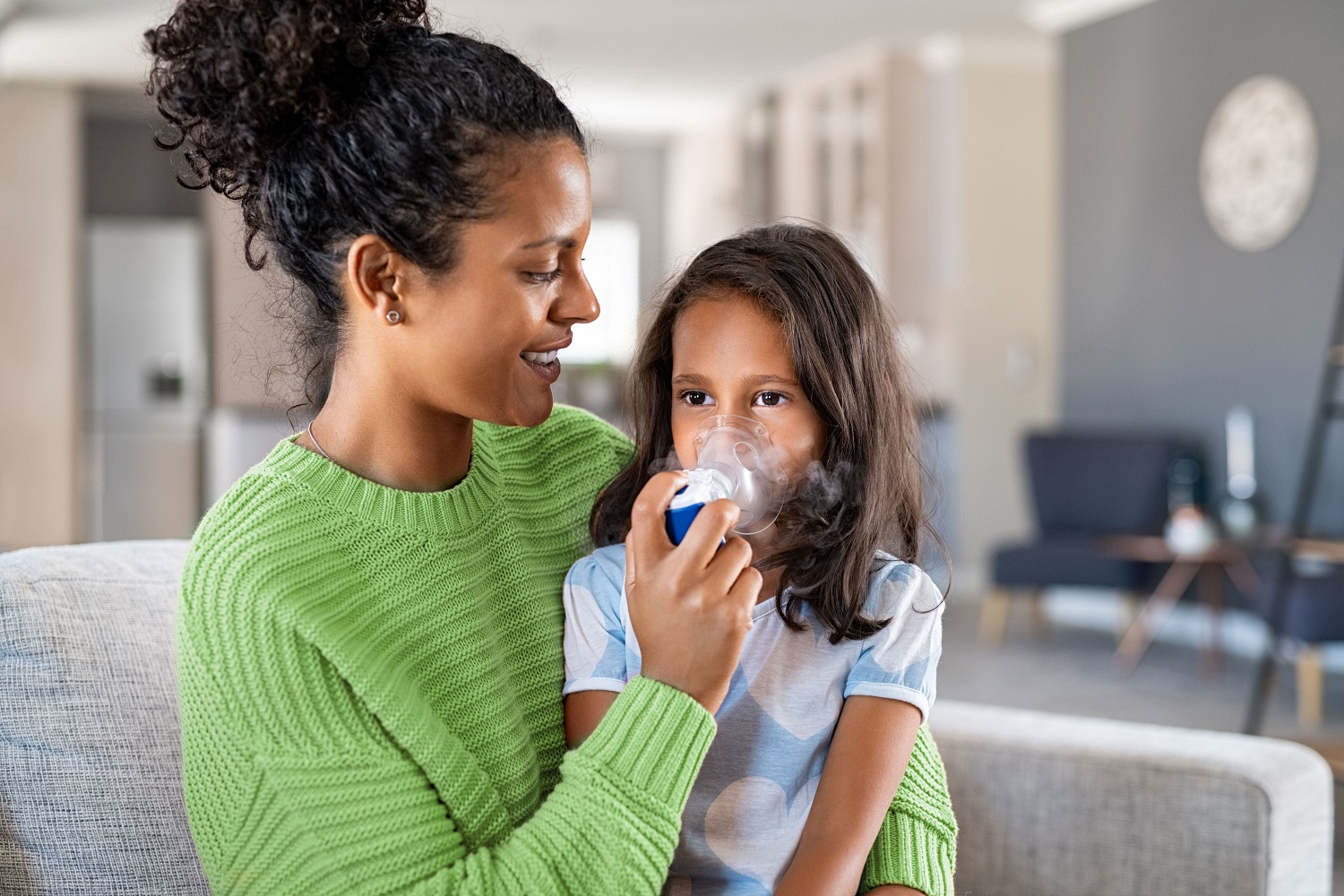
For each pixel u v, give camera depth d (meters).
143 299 8.45
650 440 1.23
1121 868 1.41
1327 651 5.12
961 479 7.39
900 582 1.15
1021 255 7.43
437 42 0.99
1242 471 5.60
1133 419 6.37
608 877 0.89
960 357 7.38
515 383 1.01
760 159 8.73
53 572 1.22
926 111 7.46
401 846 0.92
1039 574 5.59
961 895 1.49
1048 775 1.45
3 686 1.15
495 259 0.97
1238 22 5.68
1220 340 5.83
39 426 8.20
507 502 1.18
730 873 1.07
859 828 1.03
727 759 1.09
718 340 1.12
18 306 8.15
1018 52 7.32
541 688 1.13
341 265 1.00
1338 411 4.38
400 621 1.02
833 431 1.15
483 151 0.95
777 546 1.13
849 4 6.46
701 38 7.15
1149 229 6.24
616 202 10.26
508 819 1.01
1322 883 1.45
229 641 0.95
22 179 8.13
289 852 0.92
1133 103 6.30
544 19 6.70
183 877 1.17
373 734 0.96
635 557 0.96
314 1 0.98
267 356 1.13
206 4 1.00
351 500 1.04
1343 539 4.47
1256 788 1.36
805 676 1.10
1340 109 5.20
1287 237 5.46
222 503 1.02
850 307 1.15
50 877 1.14
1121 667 5.27
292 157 1.00
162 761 1.18
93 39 7.01
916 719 1.09
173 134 1.05
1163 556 5.14
